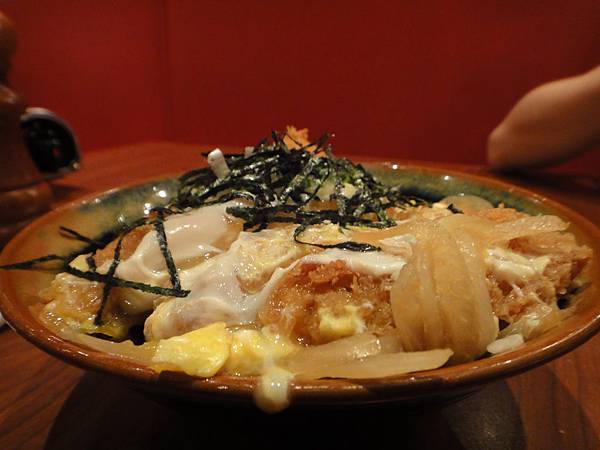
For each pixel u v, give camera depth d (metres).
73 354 0.14
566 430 0.17
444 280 0.15
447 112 0.65
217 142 0.77
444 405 0.15
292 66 0.69
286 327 0.16
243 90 0.72
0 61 0.31
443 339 0.15
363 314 0.16
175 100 0.77
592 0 0.56
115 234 0.26
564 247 0.20
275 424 0.15
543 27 0.58
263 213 0.22
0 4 0.57
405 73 0.64
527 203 0.25
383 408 0.14
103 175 0.44
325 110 0.69
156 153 0.51
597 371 0.20
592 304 0.16
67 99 0.65
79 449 0.17
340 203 0.23
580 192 0.40
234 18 0.69
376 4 0.62
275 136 0.28
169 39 0.74
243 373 0.15
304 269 0.17
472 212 0.24
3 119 0.30
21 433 0.17
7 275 0.19
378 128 0.68
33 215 0.33
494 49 0.60
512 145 0.45
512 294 0.18
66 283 0.20
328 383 0.13
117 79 0.70
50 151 0.40
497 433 0.17
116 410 0.18
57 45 0.63
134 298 0.20
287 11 0.66
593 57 0.58
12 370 0.21
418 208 0.25
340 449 0.16
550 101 0.45
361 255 0.18
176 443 0.17
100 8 0.66
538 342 0.14
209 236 0.21
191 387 0.13
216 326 0.16
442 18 0.61
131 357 0.15
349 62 0.66
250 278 0.18
